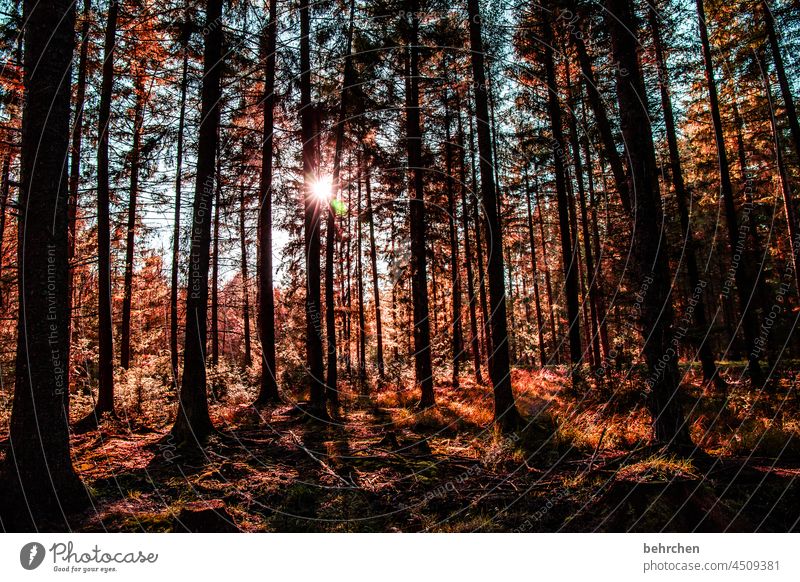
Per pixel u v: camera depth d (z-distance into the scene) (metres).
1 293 12.22
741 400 9.16
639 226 6.71
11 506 4.55
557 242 26.20
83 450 7.41
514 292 29.03
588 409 9.11
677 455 5.83
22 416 4.83
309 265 11.62
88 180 11.59
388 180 14.57
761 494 4.46
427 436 8.59
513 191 18.50
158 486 5.66
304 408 10.88
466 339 23.23
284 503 5.23
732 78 12.26
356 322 20.56
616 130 13.98
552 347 26.19
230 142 13.84
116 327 16.08
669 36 12.52
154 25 10.53
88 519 4.66
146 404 11.05
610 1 7.00
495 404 8.78
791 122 10.59
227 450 7.41
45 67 5.12
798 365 11.86
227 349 25.78
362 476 6.16
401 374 17.45
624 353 10.37
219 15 8.80
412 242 13.90
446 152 16.70
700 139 13.80
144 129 12.46
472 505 5.02
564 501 4.88
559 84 14.77
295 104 12.89
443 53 13.57
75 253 12.02
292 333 16.92
